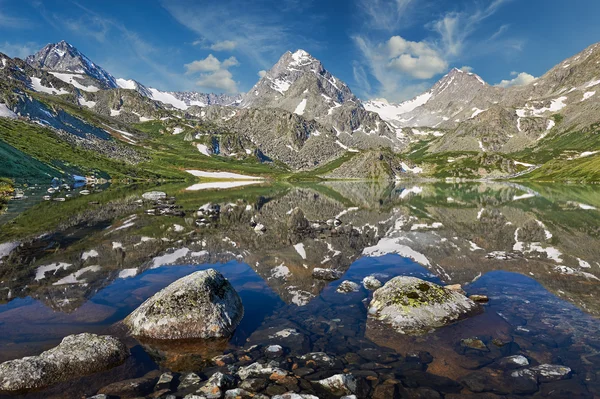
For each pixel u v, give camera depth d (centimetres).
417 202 7206
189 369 1060
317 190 11962
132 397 897
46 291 1670
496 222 4131
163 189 10175
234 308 1455
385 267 2239
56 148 13188
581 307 1529
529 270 2123
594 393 909
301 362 1084
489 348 1175
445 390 931
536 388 938
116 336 1268
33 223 3619
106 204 5503
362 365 1068
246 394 900
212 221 4069
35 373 960
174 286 1429
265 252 2614
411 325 1352
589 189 11219
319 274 2038
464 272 2106
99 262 2216
